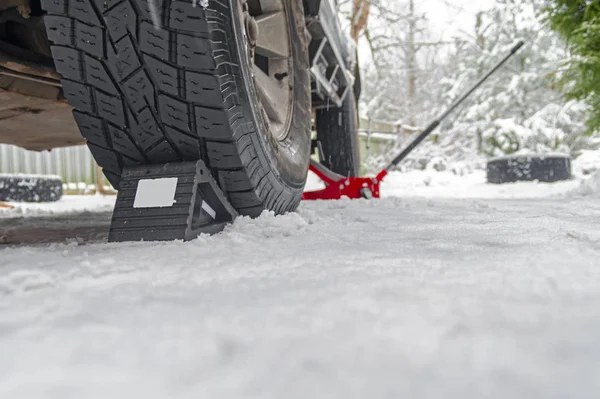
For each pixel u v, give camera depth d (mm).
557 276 749
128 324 548
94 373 416
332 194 3301
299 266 892
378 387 376
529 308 571
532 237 1261
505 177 7316
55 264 924
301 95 2043
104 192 7617
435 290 672
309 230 1468
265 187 1536
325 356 439
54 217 2730
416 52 14594
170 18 1168
